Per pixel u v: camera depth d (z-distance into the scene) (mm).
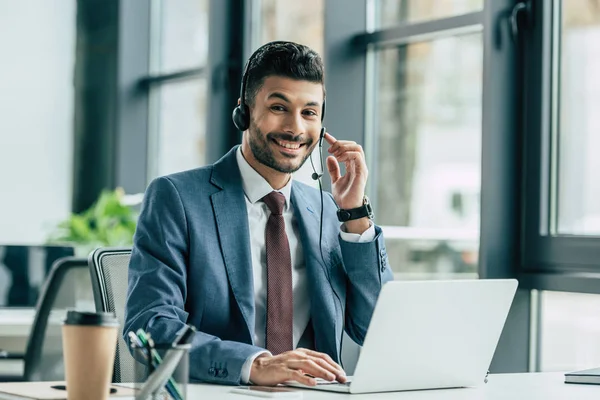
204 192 2107
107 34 5910
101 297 2166
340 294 2180
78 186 5852
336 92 4090
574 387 1883
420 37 3840
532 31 3336
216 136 4922
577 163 3236
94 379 1381
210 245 2047
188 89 5555
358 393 1685
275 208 2156
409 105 3934
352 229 2189
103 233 4832
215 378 1778
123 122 5898
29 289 4133
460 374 1819
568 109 3270
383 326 1631
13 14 5711
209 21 4918
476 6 3600
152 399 1366
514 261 3367
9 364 3777
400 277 3936
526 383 1939
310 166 3340
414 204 3891
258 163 2150
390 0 4031
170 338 1801
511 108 3359
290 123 2062
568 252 3189
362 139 4125
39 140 5766
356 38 4133
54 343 3385
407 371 1724
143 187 5945
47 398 1460
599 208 3156
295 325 2135
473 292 1735
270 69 2068
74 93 5852
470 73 3641
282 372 1722
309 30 4438
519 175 3369
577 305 3176
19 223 5707
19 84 5727
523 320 3330
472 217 3621
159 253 2010
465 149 3662
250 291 2043
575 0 3244
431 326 1705
